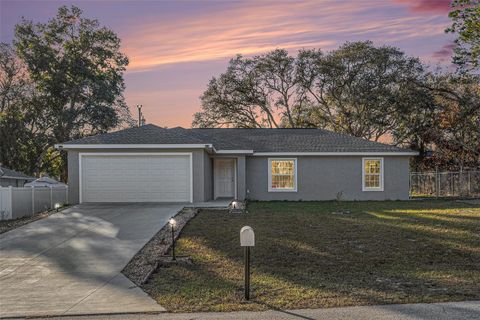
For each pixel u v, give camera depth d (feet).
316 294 24.41
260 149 77.20
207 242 37.22
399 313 20.99
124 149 62.54
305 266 30.63
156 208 55.93
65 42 131.23
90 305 23.13
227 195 78.13
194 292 25.04
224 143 76.74
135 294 24.94
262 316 20.89
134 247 36.11
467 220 48.01
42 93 126.31
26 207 59.88
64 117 123.44
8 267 31.48
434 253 33.99
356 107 132.98
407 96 120.06
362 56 129.90
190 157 62.80
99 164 62.80
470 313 20.83
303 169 77.30
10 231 43.37
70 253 34.91
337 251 34.50
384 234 40.32
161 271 29.58
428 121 117.39
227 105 144.97
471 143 105.70
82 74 128.06
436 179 92.22
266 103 144.56
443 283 26.53
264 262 31.55
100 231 42.27
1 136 118.21
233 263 31.32
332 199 77.20
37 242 38.73
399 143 126.93
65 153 131.75
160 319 20.74
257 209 59.36
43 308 22.80
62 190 72.23
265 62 140.26
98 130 129.59
